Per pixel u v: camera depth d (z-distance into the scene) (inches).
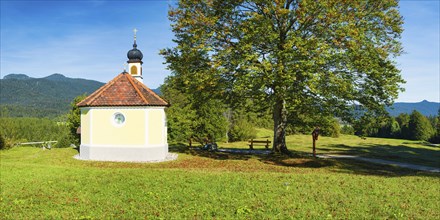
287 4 869.2
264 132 2632.9
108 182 517.7
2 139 1217.4
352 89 777.6
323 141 1624.0
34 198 422.9
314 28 812.6
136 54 1108.5
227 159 921.5
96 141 918.4
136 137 909.8
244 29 755.4
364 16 801.6
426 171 770.8
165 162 861.8
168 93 1969.7
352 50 745.0
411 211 362.9
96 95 950.4
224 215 347.9
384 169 798.5
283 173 631.2
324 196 422.0
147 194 434.6
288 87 768.9
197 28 818.8
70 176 572.7
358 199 410.3
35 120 4594.0
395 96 831.1
